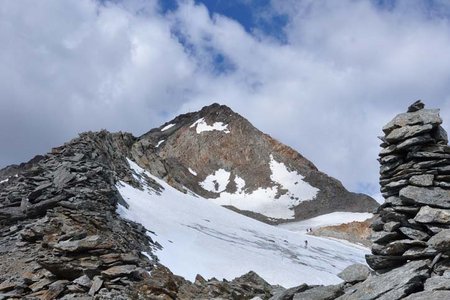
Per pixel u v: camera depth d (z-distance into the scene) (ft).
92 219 120.47
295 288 62.75
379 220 56.70
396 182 55.93
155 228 170.71
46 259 92.68
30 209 125.39
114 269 93.61
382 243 55.11
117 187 198.80
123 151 312.09
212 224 238.68
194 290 101.04
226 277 146.51
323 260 248.32
